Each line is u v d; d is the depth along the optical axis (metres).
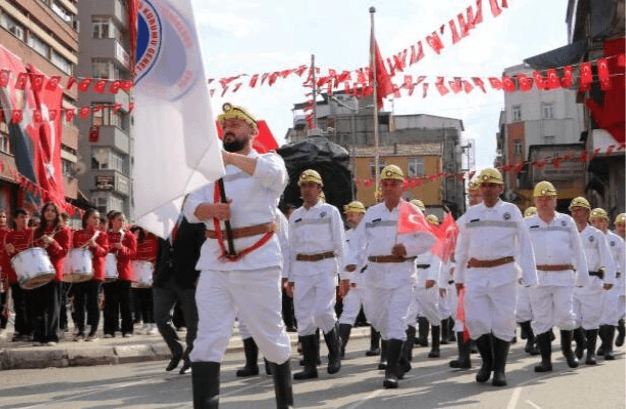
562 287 10.62
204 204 5.74
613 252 13.63
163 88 5.41
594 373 10.21
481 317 9.15
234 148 5.99
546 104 73.69
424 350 13.64
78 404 7.79
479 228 9.26
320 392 8.53
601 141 34.91
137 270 14.48
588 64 16.47
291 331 15.94
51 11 40.41
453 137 72.38
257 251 5.77
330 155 20.19
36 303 12.32
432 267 12.61
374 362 11.64
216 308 5.75
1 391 8.74
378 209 9.52
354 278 11.95
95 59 50.72
